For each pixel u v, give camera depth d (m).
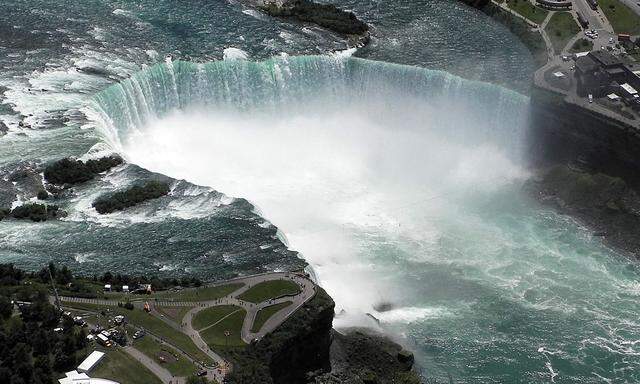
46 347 182.25
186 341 192.25
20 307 193.00
